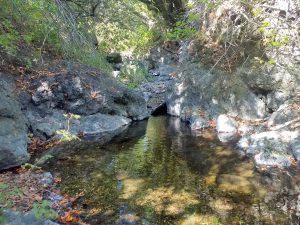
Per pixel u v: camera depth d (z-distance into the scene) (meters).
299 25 5.71
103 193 5.53
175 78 11.50
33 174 5.98
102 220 4.71
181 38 9.43
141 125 9.90
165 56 18.86
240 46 9.58
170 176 6.24
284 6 6.18
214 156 7.23
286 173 6.28
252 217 4.78
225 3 6.83
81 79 9.48
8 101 6.85
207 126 9.44
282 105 8.59
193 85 10.44
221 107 9.73
